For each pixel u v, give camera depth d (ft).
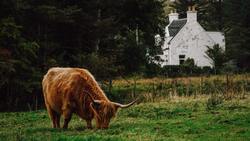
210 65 254.88
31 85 117.80
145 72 173.78
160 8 147.23
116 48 141.49
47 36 132.87
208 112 74.64
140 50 143.23
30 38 127.44
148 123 63.36
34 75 118.42
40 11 122.52
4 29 114.73
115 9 142.72
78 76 58.23
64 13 123.95
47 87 61.77
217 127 57.62
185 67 208.23
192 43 257.14
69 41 138.10
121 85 149.59
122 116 74.59
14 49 117.70
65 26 133.49
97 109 54.95
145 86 143.13
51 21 126.21
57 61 127.65
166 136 51.70
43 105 122.93
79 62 126.11
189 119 66.90
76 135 52.65
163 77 169.68
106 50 141.18
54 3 128.77
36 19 126.62
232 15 263.49
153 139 48.83
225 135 51.83
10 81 115.85
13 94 122.31
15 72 114.32
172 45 254.27
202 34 258.78
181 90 116.88
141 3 140.46
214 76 165.68
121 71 140.36
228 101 90.84
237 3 260.21
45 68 123.65
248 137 50.24
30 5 123.24
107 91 128.77
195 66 213.87
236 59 251.39
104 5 136.46
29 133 57.62
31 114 87.45
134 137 50.01
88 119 57.72
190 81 137.18
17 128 65.57
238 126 58.49
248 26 258.37
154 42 155.22
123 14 144.05
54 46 128.67
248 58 247.50
